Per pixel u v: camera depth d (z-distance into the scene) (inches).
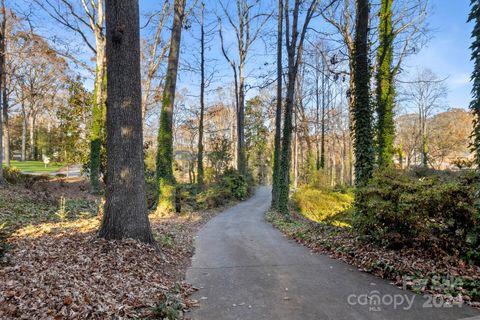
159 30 797.9
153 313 140.6
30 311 125.8
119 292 160.6
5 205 390.0
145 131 1269.7
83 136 828.0
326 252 271.7
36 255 194.9
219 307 156.3
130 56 243.9
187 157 1460.4
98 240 229.1
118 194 238.5
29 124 1867.6
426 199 209.9
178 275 212.5
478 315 139.9
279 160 669.9
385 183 253.6
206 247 306.0
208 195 732.7
